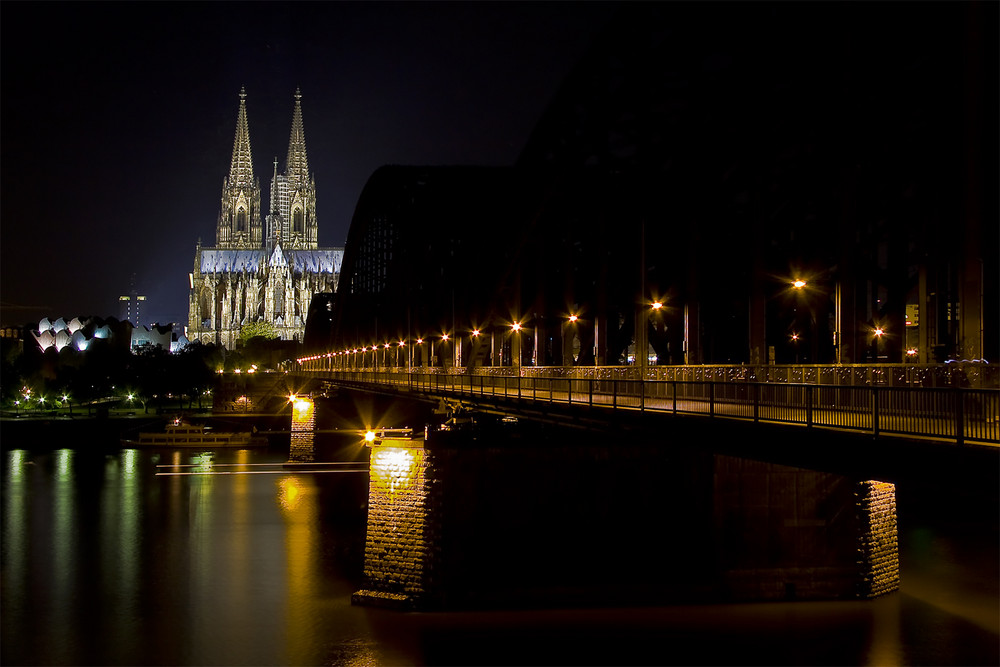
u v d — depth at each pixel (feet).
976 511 205.05
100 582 168.66
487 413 182.19
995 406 61.36
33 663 127.75
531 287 236.43
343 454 395.14
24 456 398.83
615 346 193.36
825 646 129.90
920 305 126.52
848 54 119.34
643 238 167.32
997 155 96.58
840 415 80.74
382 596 148.36
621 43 160.25
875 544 152.76
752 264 140.26
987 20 97.96
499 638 133.08
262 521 228.84
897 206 135.03
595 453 148.87
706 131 151.02
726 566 148.97
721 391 107.14
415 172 336.90
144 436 443.32
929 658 125.08
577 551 147.33
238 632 138.10
